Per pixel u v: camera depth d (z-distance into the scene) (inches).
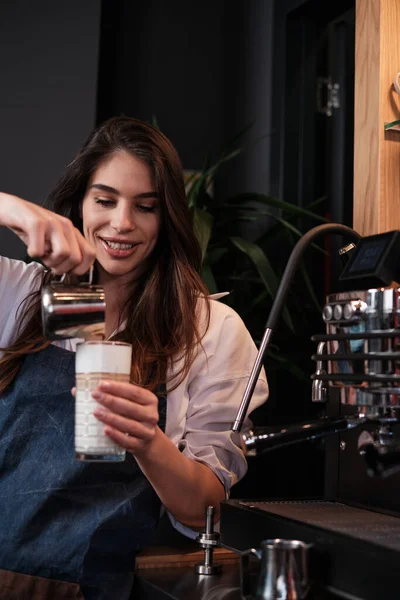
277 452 116.4
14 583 53.9
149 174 61.0
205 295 64.7
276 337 109.8
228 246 110.6
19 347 61.1
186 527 60.7
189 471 55.7
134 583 53.2
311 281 118.4
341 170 117.1
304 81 121.8
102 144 62.0
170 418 60.0
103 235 60.8
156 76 132.3
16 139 116.6
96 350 41.6
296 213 108.1
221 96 134.3
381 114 59.7
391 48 60.2
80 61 118.7
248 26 132.4
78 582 53.8
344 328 41.2
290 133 121.4
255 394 63.7
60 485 55.4
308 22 122.0
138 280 65.1
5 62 117.2
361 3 62.4
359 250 43.5
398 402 39.1
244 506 48.5
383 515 47.2
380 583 35.6
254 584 46.5
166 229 63.7
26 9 118.2
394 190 59.9
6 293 64.6
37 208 47.9
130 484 56.5
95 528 53.9
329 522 43.7
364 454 39.4
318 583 39.7
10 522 55.4
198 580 49.3
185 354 61.4
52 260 47.2
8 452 57.1
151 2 132.8
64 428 57.2
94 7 119.6
